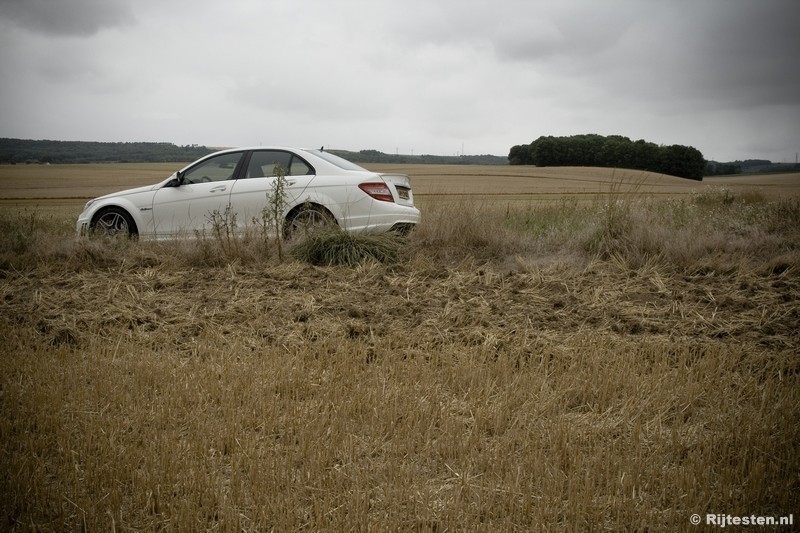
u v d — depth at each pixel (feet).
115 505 9.49
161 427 12.16
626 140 304.50
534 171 258.16
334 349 17.12
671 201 42.22
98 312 20.35
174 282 24.11
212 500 9.68
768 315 20.15
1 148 428.15
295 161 30.66
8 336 17.89
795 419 12.42
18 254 28.22
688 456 11.05
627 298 22.24
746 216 37.40
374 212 29.22
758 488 9.77
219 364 15.60
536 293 22.80
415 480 10.48
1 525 9.07
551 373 15.15
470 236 29.81
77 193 150.10
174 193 31.22
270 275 24.91
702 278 24.90
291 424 12.28
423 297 22.17
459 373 14.87
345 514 9.43
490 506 9.54
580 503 9.54
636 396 13.76
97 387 13.92
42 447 11.33
